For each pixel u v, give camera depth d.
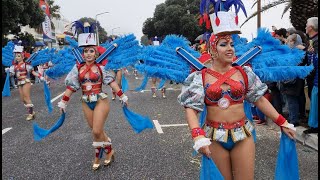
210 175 2.82
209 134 3.02
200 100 2.93
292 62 3.93
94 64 5.04
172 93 14.07
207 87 2.96
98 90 5.01
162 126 7.75
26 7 21.19
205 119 3.09
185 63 3.55
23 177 4.80
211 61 3.15
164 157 5.49
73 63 5.88
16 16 19.42
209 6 3.05
